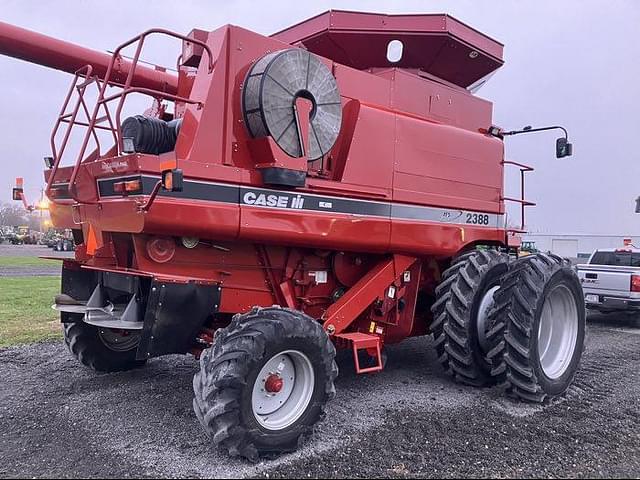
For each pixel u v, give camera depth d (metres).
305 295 4.71
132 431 3.97
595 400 4.93
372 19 5.45
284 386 3.76
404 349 6.96
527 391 4.68
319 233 4.27
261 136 3.88
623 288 9.85
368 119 4.69
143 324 3.58
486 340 4.96
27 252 34.41
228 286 4.23
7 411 4.38
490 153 5.93
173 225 3.55
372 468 3.41
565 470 3.41
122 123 4.34
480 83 6.66
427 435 3.96
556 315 5.25
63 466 3.39
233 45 3.94
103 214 3.92
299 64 4.01
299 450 3.69
